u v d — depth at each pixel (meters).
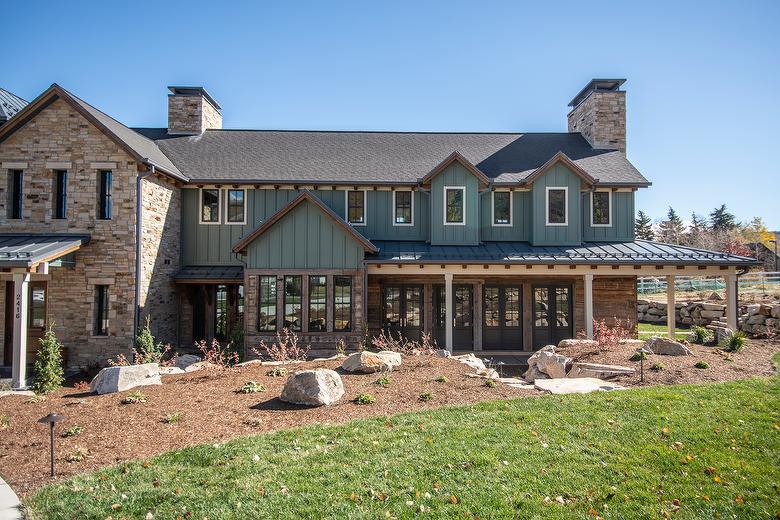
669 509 4.57
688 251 15.53
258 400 7.89
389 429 6.42
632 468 5.30
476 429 6.38
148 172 13.93
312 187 16.53
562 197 16.52
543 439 6.05
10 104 15.99
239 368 10.60
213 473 5.20
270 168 16.80
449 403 7.68
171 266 15.65
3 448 6.05
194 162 16.83
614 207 17.06
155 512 4.49
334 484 4.93
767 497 4.76
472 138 19.72
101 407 7.62
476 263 14.62
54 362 10.31
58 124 13.89
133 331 13.51
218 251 16.42
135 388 8.88
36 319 13.84
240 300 16.38
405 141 19.28
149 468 5.36
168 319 15.43
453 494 4.76
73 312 13.62
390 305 16.98
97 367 13.45
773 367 10.06
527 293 17.08
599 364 10.15
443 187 16.31
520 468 5.28
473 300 17.12
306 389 7.68
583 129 19.97
